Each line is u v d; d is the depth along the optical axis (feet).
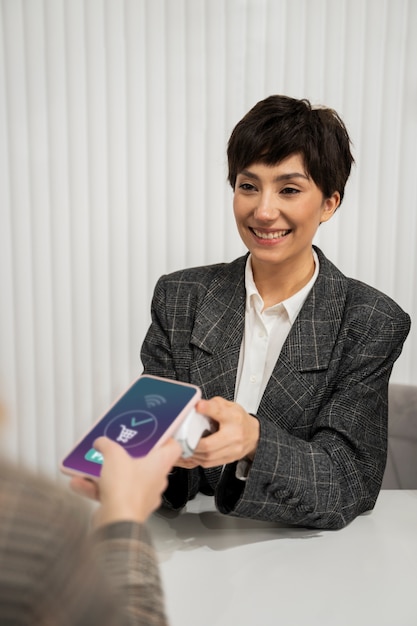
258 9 5.94
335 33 5.97
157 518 3.14
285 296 3.57
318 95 6.08
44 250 6.53
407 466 4.37
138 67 6.12
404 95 6.05
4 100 6.24
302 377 3.39
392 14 5.91
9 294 6.63
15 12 6.06
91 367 6.72
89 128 6.26
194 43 6.04
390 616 2.31
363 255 6.35
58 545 1.08
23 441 6.87
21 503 1.09
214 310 3.67
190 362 3.68
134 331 6.63
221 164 6.25
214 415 2.59
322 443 3.16
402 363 6.48
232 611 2.32
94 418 6.81
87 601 1.08
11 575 1.02
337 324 3.48
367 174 6.20
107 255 6.51
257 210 3.15
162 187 6.34
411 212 6.25
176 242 6.44
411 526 3.08
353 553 2.78
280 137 3.04
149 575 1.49
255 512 2.93
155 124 6.22
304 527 3.05
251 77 6.08
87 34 6.08
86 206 6.42
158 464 1.94
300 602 2.39
